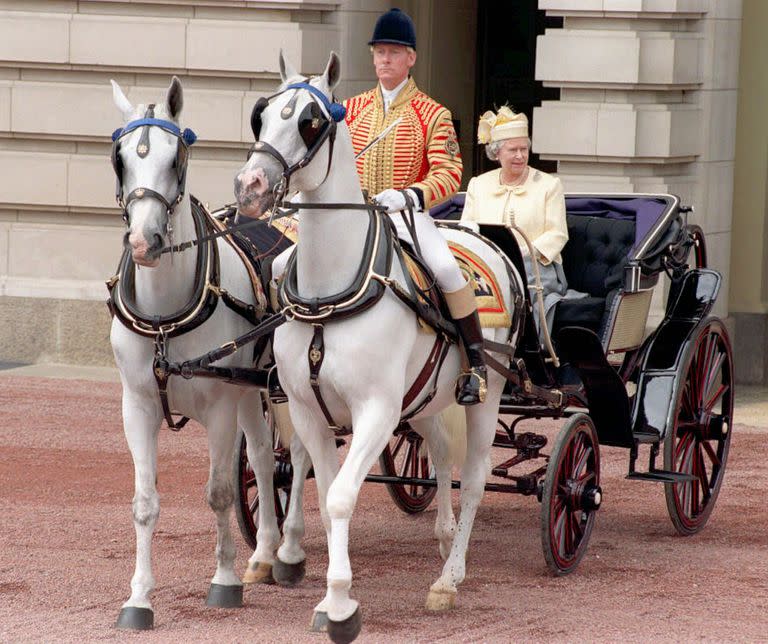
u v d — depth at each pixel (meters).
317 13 30.88
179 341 14.89
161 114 14.46
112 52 31.05
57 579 16.33
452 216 21.11
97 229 31.56
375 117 17.02
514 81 38.38
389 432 14.25
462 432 16.86
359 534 19.20
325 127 13.80
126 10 31.19
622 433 18.28
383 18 16.92
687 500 19.64
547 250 19.31
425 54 36.59
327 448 14.73
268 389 16.03
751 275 32.41
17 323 31.47
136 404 15.03
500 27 38.28
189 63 30.75
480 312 16.06
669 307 20.05
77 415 26.11
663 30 29.77
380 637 14.38
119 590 15.96
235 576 15.63
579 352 17.56
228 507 15.45
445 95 37.47
